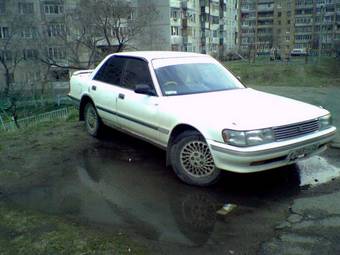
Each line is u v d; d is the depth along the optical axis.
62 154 5.07
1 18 30.12
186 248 2.77
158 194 3.74
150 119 4.34
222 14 68.94
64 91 32.56
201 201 3.57
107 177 4.22
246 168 3.44
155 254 2.70
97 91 5.49
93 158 4.89
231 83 4.92
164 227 3.08
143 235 2.96
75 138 5.89
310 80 18.50
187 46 54.28
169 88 4.41
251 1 85.38
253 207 3.43
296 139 3.62
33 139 5.89
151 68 4.59
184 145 3.96
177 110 3.99
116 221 3.19
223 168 3.56
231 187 3.89
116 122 5.11
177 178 4.16
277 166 3.62
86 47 29.62
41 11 32.41
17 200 3.66
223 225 3.11
